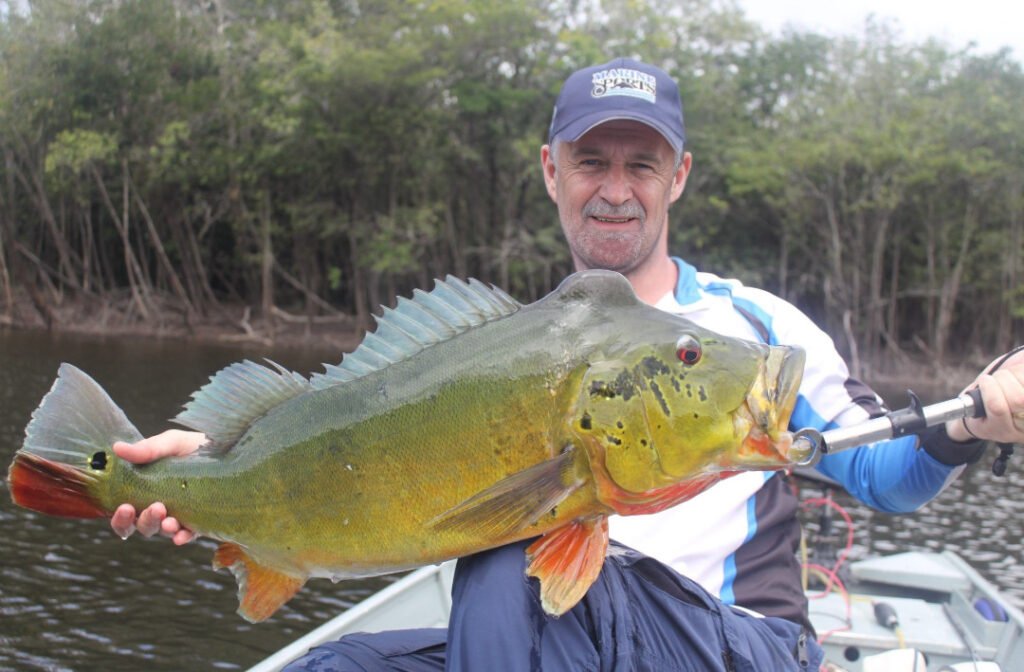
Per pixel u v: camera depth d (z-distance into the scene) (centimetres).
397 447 238
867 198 3422
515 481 223
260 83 3238
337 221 3519
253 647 739
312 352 3212
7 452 1316
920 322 3919
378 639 279
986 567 1053
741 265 3753
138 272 3578
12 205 3556
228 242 4103
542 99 3372
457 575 242
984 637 475
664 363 225
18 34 3300
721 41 3869
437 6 3164
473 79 3378
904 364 3450
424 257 3756
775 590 323
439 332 250
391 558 242
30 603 805
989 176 3309
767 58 4097
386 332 255
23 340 3022
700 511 324
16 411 1661
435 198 3672
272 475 251
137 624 772
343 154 3472
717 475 231
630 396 225
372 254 3378
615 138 352
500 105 3319
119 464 263
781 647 277
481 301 250
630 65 356
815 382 328
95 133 3158
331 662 264
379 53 3086
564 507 230
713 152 3538
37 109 3309
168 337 3444
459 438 234
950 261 3609
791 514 342
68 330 3466
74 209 3778
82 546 962
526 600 230
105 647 726
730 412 223
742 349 228
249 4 3628
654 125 347
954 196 3481
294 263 4031
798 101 3903
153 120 3366
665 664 250
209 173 3353
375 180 3475
